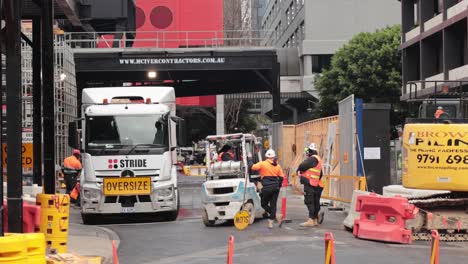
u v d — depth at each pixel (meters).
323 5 64.81
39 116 14.07
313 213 15.90
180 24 52.38
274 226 16.12
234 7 82.38
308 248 12.60
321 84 52.75
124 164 17.39
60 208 10.11
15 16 8.97
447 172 13.81
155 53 36.28
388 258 11.48
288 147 32.84
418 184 13.94
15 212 9.06
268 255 11.84
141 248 13.10
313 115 58.06
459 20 33.72
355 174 18.58
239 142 18.44
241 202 16.34
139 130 17.69
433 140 13.89
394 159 25.02
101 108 17.75
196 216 19.56
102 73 39.97
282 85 66.00
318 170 15.95
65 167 22.50
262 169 15.77
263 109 96.62
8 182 9.05
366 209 14.09
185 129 18.02
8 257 6.60
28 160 16.38
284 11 80.19
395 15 64.75
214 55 36.44
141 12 51.91
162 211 17.73
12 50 8.97
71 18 18.11
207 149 17.75
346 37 64.81
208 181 16.64
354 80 49.94
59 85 24.05
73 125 17.86
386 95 48.91
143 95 18.66
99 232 15.69
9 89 9.00
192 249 12.91
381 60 48.91
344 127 19.80
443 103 17.47
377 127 18.66
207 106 69.19
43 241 7.08
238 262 11.16
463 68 33.47
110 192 17.23
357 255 11.80
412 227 14.09
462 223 14.06
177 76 41.31
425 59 39.44
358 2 64.81
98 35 40.53
